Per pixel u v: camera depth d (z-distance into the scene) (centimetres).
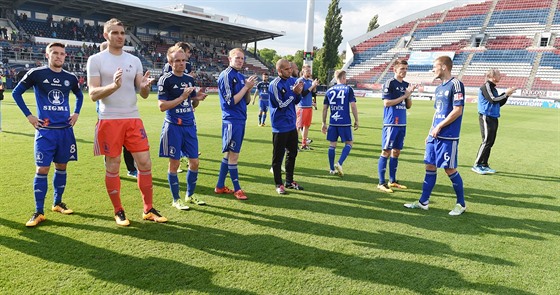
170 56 425
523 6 4191
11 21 3309
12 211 398
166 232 362
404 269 305
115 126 369
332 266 306
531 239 377
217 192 500
